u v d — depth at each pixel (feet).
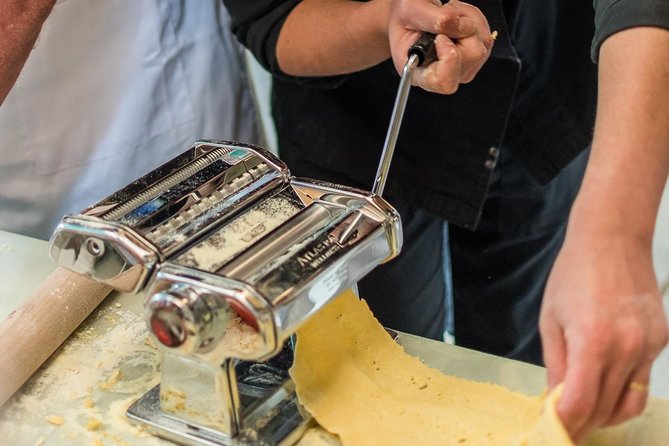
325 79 3.35
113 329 2.68
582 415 1.77
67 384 2.48
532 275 3.97
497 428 2.14
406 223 3.68
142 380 2.48
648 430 2.18
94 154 3.95
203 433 2.22
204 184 2.26
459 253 3.96
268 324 1.92
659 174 1.98
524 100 3.50
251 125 4.47
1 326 2.51
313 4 3.23
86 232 2.06
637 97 2.00
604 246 1.88
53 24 3.61
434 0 2.62
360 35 2.98
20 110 3.69
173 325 1.94
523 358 4.20
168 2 3.90
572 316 1.81
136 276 2.05
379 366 2.38
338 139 3.57
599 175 1.97
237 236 2.15
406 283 3.84
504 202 3.76
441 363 2.50
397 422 2.20
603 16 2.17
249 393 2.28
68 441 2.29
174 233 2.10
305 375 2.29
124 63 3.86
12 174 3.82
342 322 2.39
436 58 2.43
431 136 3.43
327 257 2.09
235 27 3.44
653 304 1.85
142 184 2.25
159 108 4.03
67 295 2.61
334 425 2.21
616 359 1.76
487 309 4.07
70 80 3.76
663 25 2.05
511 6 3.24
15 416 2.38
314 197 2.31
